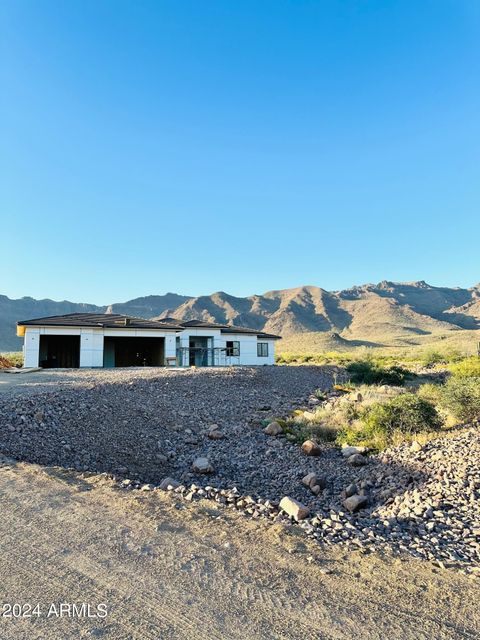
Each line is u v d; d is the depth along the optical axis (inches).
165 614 116.8
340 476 311.0
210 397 586.9
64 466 289.1
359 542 172.7
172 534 170.1
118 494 217.3
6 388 509.4
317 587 132.5
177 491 232.2
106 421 393.7
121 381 586.2
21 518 181.0
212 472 317.7
